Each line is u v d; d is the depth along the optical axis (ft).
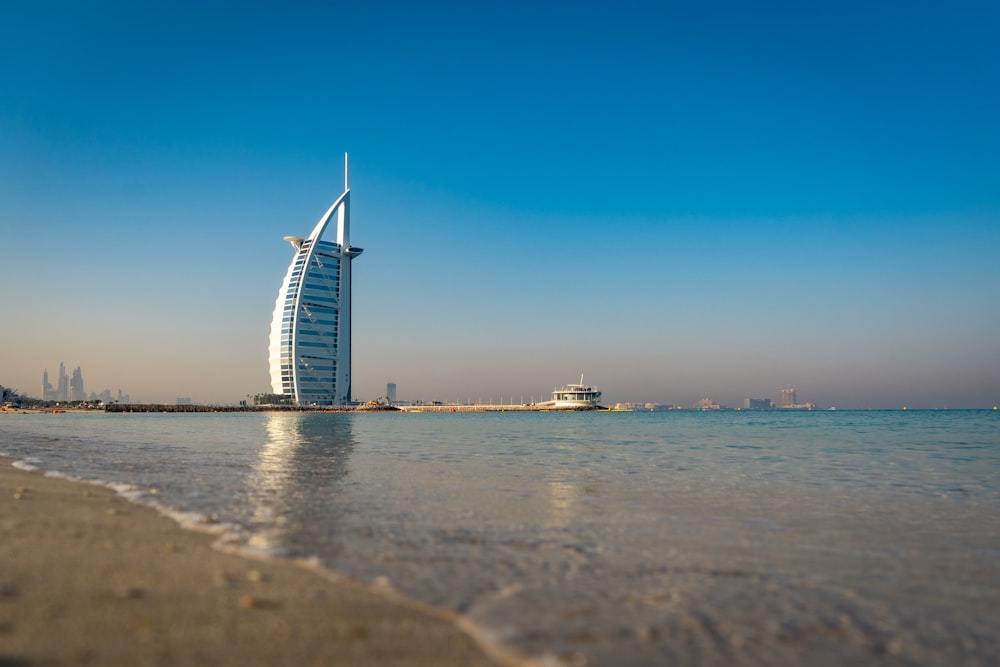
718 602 33.91
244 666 23.16
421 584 35.42
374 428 334.24
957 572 40.55
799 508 64.64
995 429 294.46
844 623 31.32
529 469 104.27
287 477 89.25
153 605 29.19
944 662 27.17
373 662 24.18
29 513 51.52
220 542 44.42
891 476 95.66
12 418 594.65
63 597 29.63
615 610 32.04
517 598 33.40
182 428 320.70
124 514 53.88
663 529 53.11
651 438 218.18
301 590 32.89
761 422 449.06
